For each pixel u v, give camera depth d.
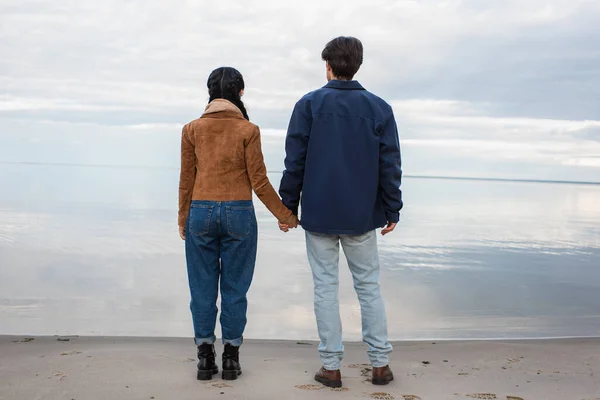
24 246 9.05
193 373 2.63
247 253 2.57
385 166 2.43
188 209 2.63
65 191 31.92
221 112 2.53
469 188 87.25
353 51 2.47
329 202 2.42
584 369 2.86
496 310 5.30
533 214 25.44
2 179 51.06
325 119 2.41
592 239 13.91
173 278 6.61
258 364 2.89
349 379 2.61
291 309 5.13
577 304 5.68
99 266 7.33
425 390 2.43
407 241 12.05
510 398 2.33
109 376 2.55
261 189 2.51
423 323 4.68
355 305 5.27
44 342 3.45
